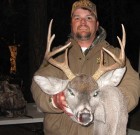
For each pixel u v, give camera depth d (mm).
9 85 3439
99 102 2010
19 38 9031
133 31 9594
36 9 5578
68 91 2023
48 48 2092
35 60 5582
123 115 1968
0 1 8695
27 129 4352
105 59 2207
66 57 2094
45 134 2227
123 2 9234
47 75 2189
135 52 9789
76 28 2297
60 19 9391
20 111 3328
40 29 5598
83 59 2189
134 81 2137
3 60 8711
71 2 9367
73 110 2004
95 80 2061
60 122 2125
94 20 2316
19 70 8531
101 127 1980
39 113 3430
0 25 8914
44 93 2070
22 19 9008
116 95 1985
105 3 9102
